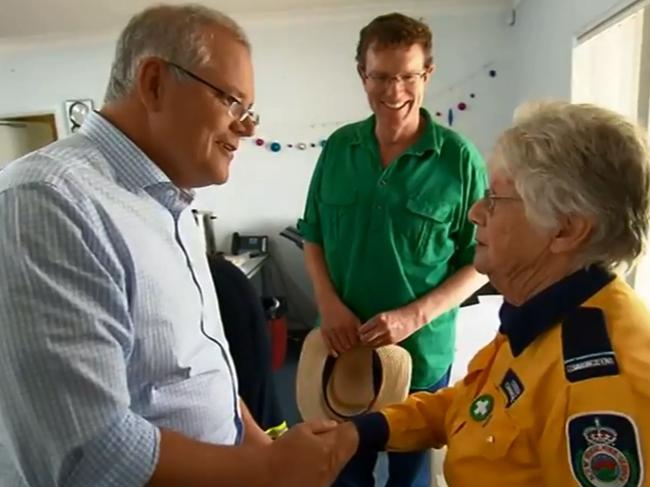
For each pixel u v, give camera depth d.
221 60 0.86
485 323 2.28
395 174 1.49
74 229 0.72
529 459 0.75
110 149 0.87
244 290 1.47
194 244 1.05
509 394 0.80
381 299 1.54
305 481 0.89
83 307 0.71
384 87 1.43
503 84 3.61
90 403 0.69
